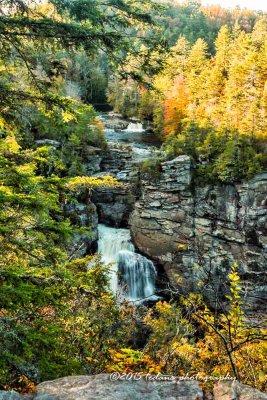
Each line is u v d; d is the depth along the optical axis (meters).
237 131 35.84
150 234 35.34
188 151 35.62
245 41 52.69
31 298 7.50
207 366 6.28
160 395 3.40
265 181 31.25
